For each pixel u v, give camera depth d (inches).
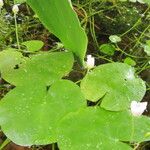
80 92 8.2
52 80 8.5
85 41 8.1
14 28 11.4
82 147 7.2
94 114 7.8
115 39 10.9
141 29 12.2
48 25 9.3
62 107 7.9
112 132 7.5
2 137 9.0
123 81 8.5
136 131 7.6
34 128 7.5
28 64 9.0
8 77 8.6
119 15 12.3
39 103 8.0
